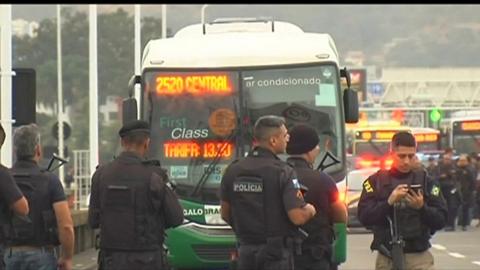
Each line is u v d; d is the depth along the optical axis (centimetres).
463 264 5247
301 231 2300
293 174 2288
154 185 2417
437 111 14700
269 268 2269
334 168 3922
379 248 2498
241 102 3994
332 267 2600
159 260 2438
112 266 2417
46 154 10169
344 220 2377
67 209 2559
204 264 3891
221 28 4394
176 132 3984
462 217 8394
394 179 2498
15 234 2506
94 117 8119
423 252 2486
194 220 3897
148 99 4012
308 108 3991
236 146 3966
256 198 2281
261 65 4019
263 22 4416
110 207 2422
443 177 8238
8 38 4722
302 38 4116
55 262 2584
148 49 4166
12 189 2434
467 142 11281
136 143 2472
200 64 4028
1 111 4647
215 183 3931
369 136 11562
